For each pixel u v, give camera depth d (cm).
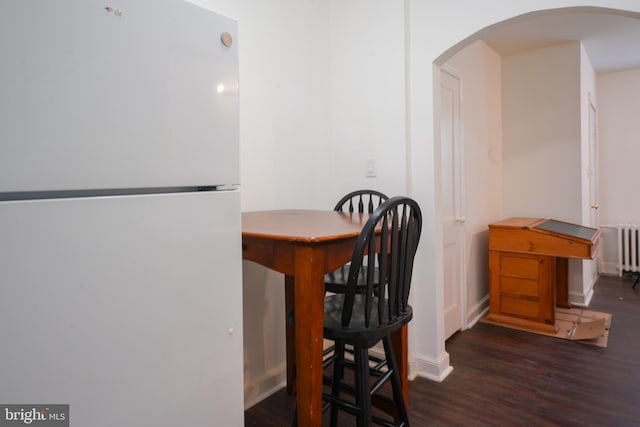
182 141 84
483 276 346
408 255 139
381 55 226
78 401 67
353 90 240
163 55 80
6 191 59
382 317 126
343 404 134
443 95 272
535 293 296
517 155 381
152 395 78
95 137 69
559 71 354
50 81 63
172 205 81
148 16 77
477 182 332
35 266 61
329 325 125
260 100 203
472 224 323
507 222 330
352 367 143
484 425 174
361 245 116
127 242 73
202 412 88
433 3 209
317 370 115
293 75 223
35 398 62
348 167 245
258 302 202
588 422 175
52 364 63
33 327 61
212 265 90
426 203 217
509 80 382
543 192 369
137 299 75
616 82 449
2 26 58
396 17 219
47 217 63
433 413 184
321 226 138
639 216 443
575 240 278
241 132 193
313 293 113
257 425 177
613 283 421
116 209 72
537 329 293
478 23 194
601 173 461
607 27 310
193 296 86
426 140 215
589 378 216
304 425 116
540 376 220
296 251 115
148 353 77
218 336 92
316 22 239
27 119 61
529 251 297
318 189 243
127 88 74
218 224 92
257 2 199
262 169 205
